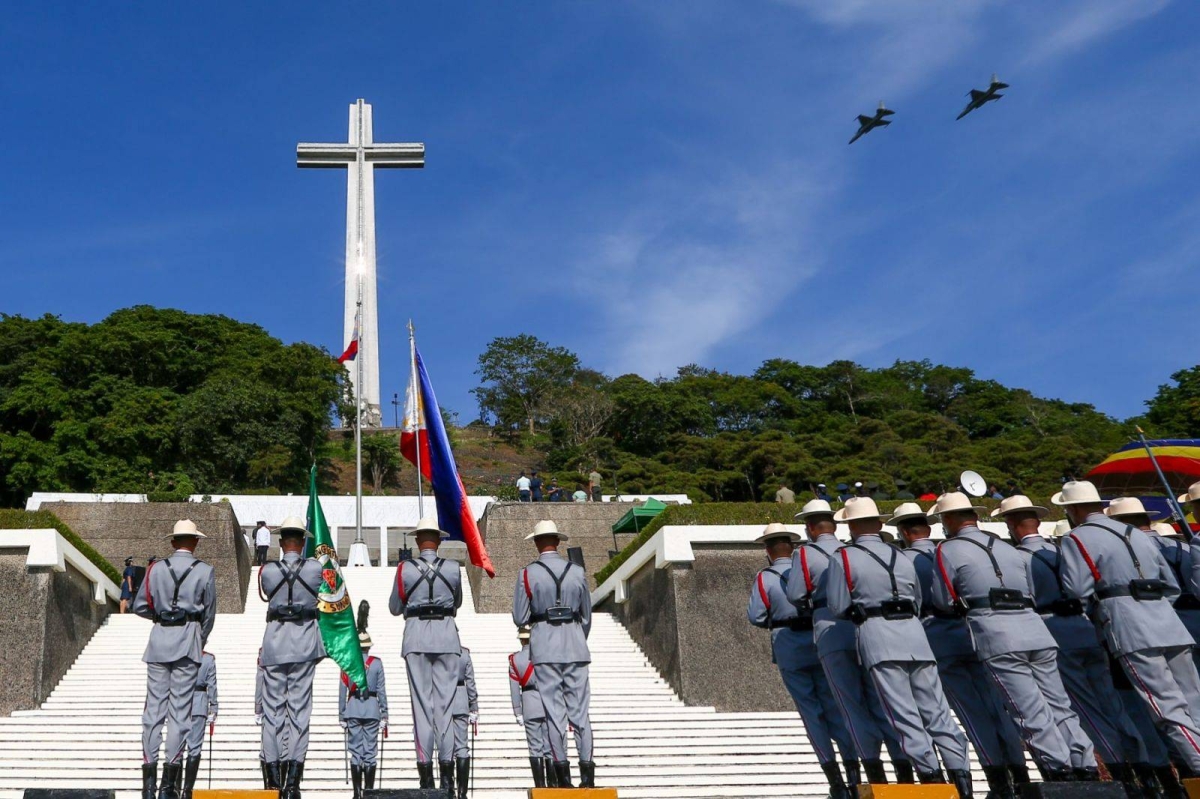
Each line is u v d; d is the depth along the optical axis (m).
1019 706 7.87
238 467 48.47
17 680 13.35
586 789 7.66
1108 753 8.38
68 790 7.34
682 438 65.44
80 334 50.00
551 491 29.92
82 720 12.62
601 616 18.30
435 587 9.48
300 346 56.38
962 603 8.25
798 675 9.22
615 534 23.86
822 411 76.00
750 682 14.10
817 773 11.22
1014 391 80.12
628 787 10.71
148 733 8.85
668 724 12.86
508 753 11.57
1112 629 8.00
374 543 33.81
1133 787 7.96
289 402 51.81
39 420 45.16
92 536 21.92
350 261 63.03
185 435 46.25
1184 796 8.04
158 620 9.02
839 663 8.59
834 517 9.74
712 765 11.49
